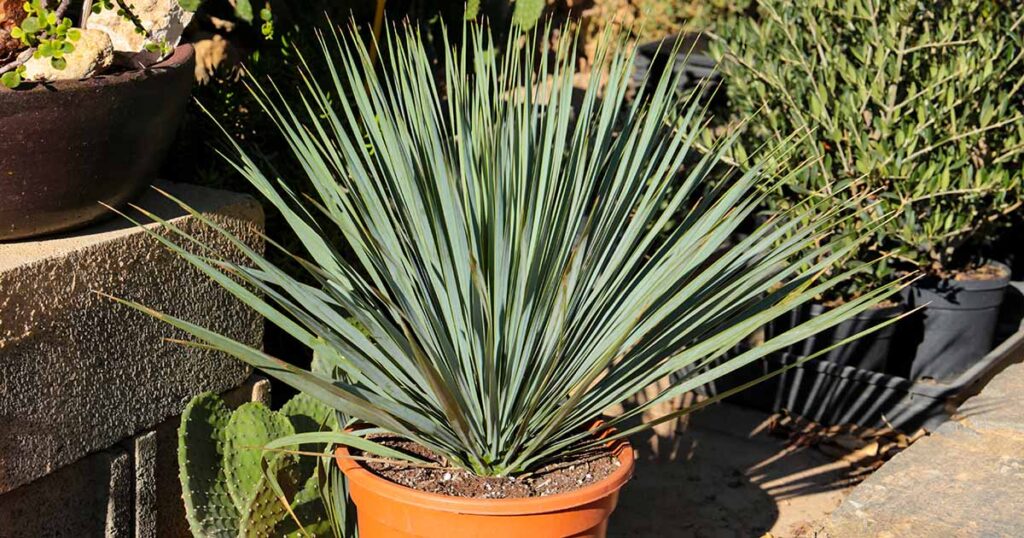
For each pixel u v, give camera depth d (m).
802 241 2.18
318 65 3.17
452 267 1.95
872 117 3.47
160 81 2.11
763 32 3.68
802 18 3.62
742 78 3.70
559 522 1.92
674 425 3.50
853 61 3.63
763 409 3.60
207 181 2.80
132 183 2.20
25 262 1.99
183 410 2.44
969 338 3.59
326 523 2.22
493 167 1.92
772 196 3.64
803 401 3.52
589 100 2.12
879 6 3.35
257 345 2.64
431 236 2.00
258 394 2.68
